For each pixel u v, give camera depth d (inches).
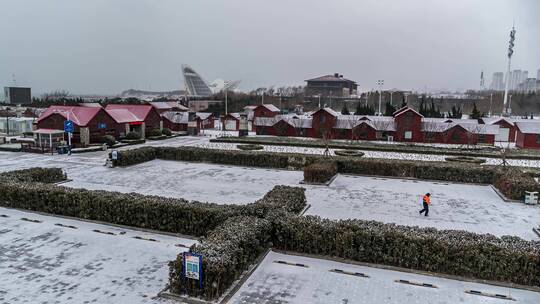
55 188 731.4
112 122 1779.0
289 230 559.5
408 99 4894.2
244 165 1270.9
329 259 543.5
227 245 472.4
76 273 489.7
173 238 615.8
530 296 453.1
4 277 475.5
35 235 614.2
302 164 1206.9
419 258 511.8
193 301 427.2
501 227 703.1
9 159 1332.4
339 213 767.1
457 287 471.8
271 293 447.8
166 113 2479.1
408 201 869.2
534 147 1781.5
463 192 961.5
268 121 2309.3
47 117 1643.7
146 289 453.4
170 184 992.9
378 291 458.3
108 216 672.4
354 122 2095.2
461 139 1957.4
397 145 1814.7
